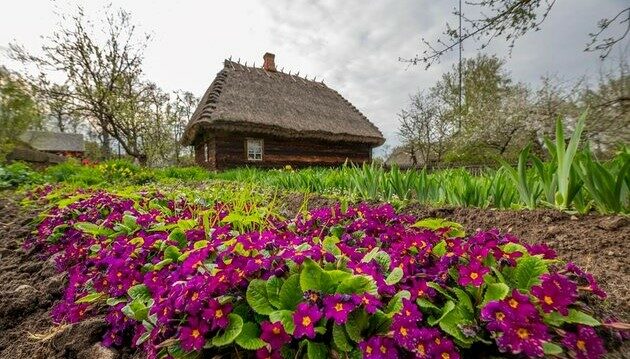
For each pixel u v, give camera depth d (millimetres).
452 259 1209
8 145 8398
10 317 1579
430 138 20797
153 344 1087
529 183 2320
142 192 3754
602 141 4754
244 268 1096
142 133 18734
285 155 13047
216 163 11422
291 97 14742
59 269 1959
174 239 1750
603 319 1107
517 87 12484
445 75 21250
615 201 1869
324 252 1204
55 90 15031
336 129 13953
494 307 944
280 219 2387
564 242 1729
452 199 2809
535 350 873
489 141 11719
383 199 3234
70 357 1304
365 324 1005
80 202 2953
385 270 1271
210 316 977
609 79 6527
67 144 33875
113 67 15586
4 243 2521
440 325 991
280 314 964
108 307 1541
